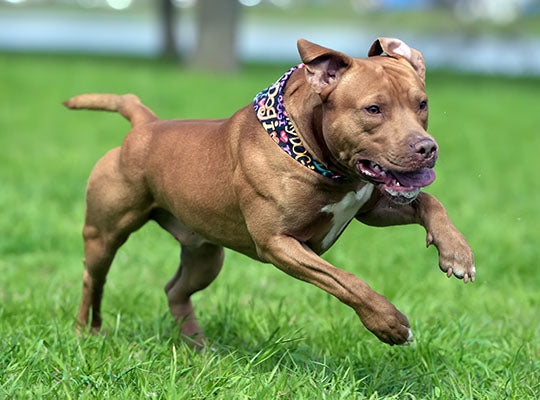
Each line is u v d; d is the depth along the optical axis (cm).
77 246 767
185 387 420
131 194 509
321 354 504
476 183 1098
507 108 1941
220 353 500
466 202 969
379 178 412
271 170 431
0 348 474
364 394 447
